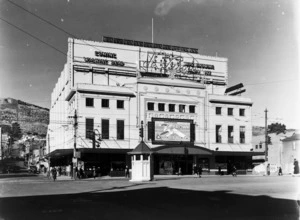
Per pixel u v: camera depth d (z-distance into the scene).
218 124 66.56
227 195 20.83
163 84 63.16
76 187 30.61
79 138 56.50
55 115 85.06
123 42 69.50
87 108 57.47
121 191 25.27
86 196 21.50
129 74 67.88
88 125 57.28
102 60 66.44
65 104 70.00
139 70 66.38
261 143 81.25
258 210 14.48
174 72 65.38
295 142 70.25
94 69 65.56
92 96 57.97
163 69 70.00
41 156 113.19
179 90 64.31
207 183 34.12
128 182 38.72
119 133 59.28
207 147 65.12
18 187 31.22
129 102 60.53
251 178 46.41
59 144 73.69
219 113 67.31
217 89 74.88
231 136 67.75
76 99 57.00
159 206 16.14
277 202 17.03
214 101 66.69
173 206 16.08
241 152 65.62
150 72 68.44
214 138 66.00
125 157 58.91
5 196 22.02
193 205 16.36
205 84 73.06
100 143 57.44
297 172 57.00
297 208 14.94
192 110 65.31
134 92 61.12
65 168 65.06
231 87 73.25
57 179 50.12
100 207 15.99
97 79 65.88
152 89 62.38
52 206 16.48
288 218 12.59
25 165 130.38
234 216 13.07
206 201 17.84
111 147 58.12
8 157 134.12
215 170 65.06
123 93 59.91
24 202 18.31
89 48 65.81
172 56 71.06
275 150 76.06
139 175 41.31
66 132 65.56
